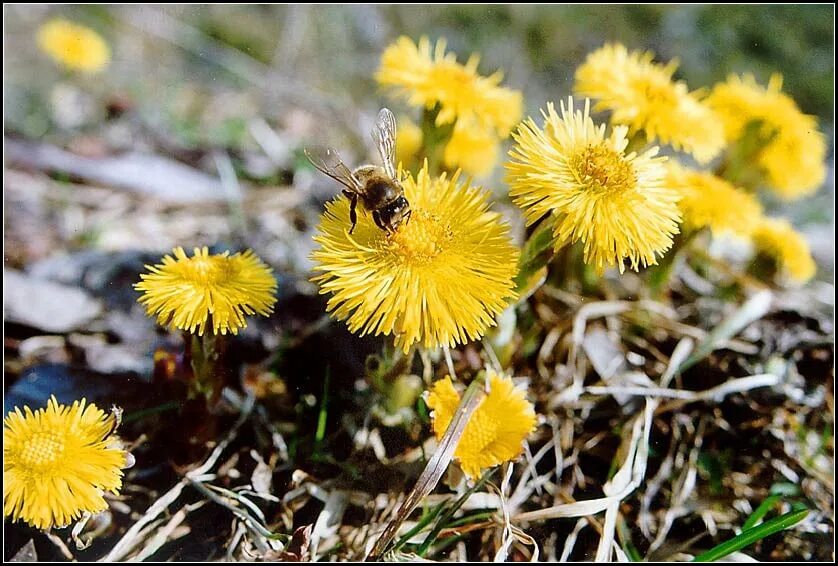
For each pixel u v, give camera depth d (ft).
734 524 0.82
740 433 0.86
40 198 1.09
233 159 1.26
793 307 0.93
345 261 0.71
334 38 1.82
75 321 0.90
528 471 0.81
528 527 0.80
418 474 0.80
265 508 0.79
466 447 0.74
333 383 0.85
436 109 0.83
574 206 0.71
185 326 0.72
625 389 0.85
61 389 0.84
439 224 0.73
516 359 0.86
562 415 0.85
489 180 1.18
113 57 1.65
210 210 1.11
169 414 0.79
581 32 1.90
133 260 0.96
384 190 0.72
